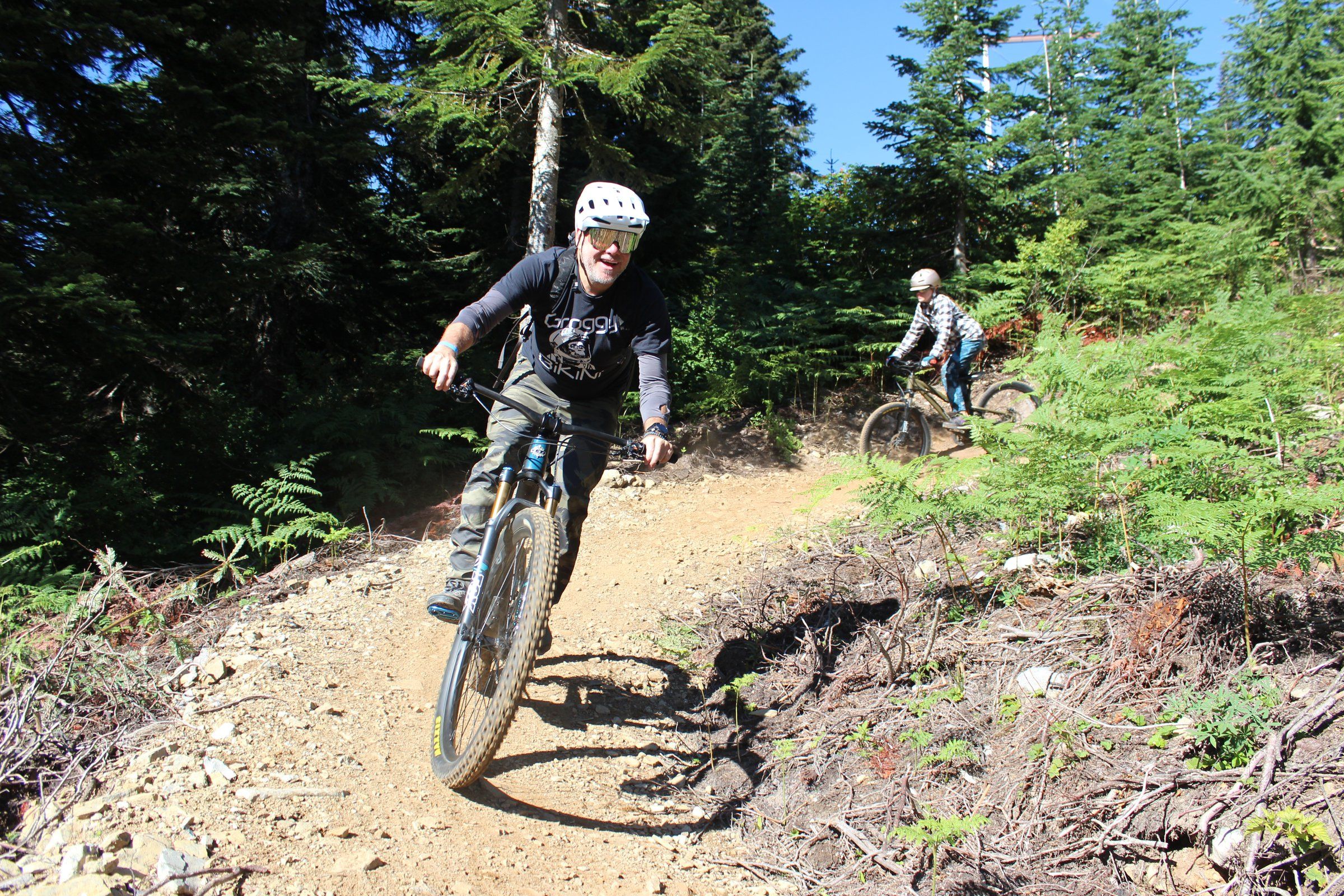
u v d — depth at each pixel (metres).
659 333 3.33
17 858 2.34
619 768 3.46
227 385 9.24
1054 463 3.73
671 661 4.43
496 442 3.31
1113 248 12.41
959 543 4.60
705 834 3.14
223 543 6.16
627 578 5.61
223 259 7.65
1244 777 2.51
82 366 6.93
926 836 2.46
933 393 8.12
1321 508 3.12
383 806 2.75
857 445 8.66
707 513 7.29
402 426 8.26
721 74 8.64
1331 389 4.79
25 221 6.39
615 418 3.58
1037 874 2.53
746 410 10.31
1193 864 2.42
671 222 11.20
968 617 3.84
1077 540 3.97
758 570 5.44
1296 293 9.38
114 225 6.50
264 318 10.61
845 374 10.40
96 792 2.64
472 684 3.01
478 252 11.20
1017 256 12.41
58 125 7.05
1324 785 2.39
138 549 6.66
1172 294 10.28
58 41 6.52
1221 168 14.07
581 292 3.23
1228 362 4.18
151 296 7.49
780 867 2.90
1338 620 3.10
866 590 4.58
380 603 4.79
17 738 2.87
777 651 4.33
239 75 7.70
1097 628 3.37
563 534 3.02
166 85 7.02
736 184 17.06
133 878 2.15
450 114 8.00
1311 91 13.88
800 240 13.16
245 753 2.90
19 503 6.32
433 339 11.78
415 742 3.29
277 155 8.15
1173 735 2.77
